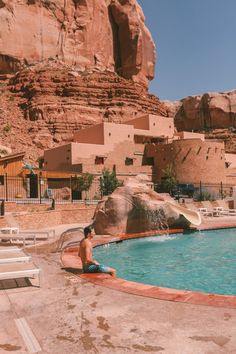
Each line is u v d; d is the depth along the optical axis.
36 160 65.81
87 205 28.25
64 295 6.89
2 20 86.31
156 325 5.21
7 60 87.44
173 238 18.16
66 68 89.75
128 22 103.44
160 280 10.29
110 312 5.85
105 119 78.38
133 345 4.55
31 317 5.71
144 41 109.44
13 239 14.49
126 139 53.06
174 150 49.84
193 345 4.50
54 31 93.06
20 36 88.44
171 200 20.44
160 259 13.28
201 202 34.22
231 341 4.58
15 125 72.56
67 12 95.19
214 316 5.48
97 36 100.19
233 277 10.57
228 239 17.88
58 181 41.19
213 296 6.49
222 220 25.28
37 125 73.44
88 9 98.00
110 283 7.69
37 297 6.80
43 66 88.50
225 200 36.75
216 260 13.10
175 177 49.25
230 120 100.94
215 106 101.12
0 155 55.62
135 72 105.06
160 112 91.69
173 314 5.64
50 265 9.76
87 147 48.28
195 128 106.06
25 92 81.44
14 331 5.13
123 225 18.30
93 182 41.62
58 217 24.67
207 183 48.38
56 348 4.53
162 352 4.33
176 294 6.71
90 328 5.18
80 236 16.53
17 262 8.38
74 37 95.81
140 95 86.38
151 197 19.47
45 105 76.25
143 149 53.81
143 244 16.38
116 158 50.94
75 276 8.44
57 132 73.12
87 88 81.69
